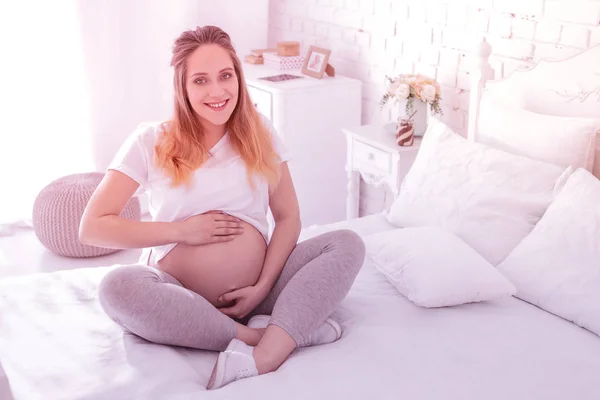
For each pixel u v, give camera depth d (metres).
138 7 4.13
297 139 3.84
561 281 2.15
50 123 4.21
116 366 1.81
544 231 2.28
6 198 4.21
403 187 2.85
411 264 2.25
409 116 3.27
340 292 2.00
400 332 2.01
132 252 3.84
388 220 2.85
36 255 3.77
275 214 2.30
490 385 1.75
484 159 2.59
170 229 2.03
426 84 3.22
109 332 1.98
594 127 2.48
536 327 2.06
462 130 3.38
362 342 1.96
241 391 1.69
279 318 1.92
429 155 2.77
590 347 1.97
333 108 3.90
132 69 4.23
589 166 2.52
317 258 2.06
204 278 2.09
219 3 4.43
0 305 2.12
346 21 4.01
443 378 1.78
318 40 4.27
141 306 1.85
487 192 2.50
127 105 4.29
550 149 2.55
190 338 1.90
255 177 2.17
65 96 4.19
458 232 2.50
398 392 1.70
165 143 2.08
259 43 4.64
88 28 4.05
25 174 4.23
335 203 4.12
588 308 2.06
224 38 2.11
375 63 3.87
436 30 3.42
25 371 1.78
